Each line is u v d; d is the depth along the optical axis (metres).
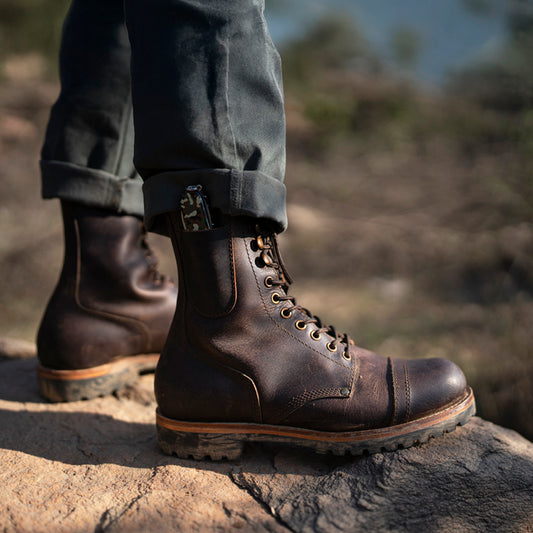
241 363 1.02
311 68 10.28
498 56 3.56
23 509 0.93
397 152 6.84
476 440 1.08
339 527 0.90
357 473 1.01
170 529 0.89
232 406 1.03
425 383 1.04
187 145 0.93
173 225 1.02
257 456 1.10
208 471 1.05
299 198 5.93
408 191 5.75
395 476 0.99
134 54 0.97
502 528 0.93
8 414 1.31
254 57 0.95
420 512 0.94
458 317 3.76
